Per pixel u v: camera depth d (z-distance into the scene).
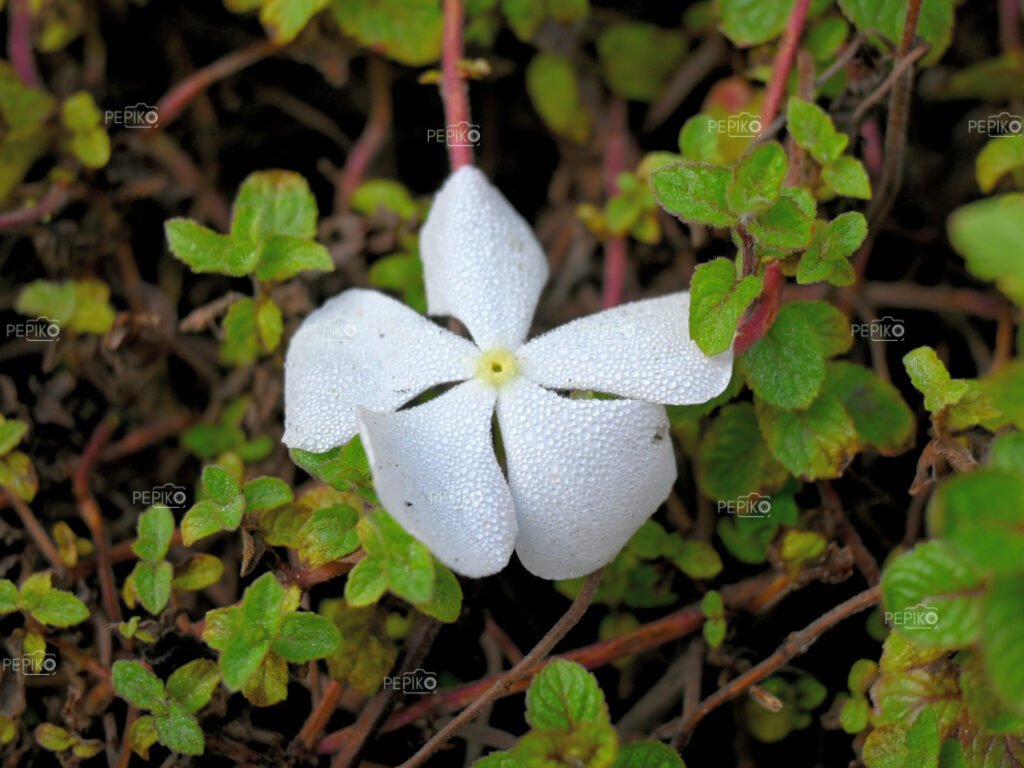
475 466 0.20
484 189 0.21
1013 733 0.20
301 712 0.23
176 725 0.20
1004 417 0.20
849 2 0.22
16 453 0.23
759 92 0.25
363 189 0.25
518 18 0.26
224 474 0.20
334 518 0.20
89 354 0.25
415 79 0.26
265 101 0.26
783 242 0.19
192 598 0.23
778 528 0.22
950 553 0.18
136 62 0.26
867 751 0.20
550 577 0.20
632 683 0.23
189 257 0.21
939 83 0.25
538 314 0.26
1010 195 0.21
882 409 0.22
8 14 0.26
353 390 0.21
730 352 0.20
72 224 0.25
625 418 0.20
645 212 0.24
